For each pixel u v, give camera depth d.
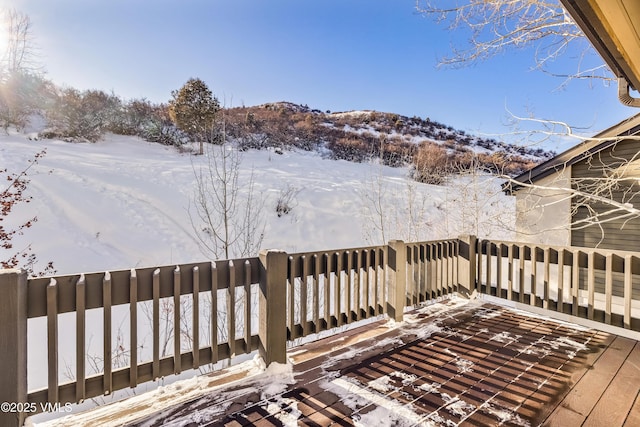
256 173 14.11
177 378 4.28
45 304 1.91
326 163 18.66
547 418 2.04
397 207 12.16
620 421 2.01
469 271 4.57
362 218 11.79
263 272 2.65
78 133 13.97
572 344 3.17
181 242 8.64
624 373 2.61
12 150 10.67
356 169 17.92
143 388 4.00
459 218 10.14
